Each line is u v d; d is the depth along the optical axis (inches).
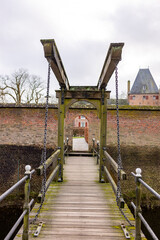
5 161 310.2
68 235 90.3
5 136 316.5
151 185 307.0
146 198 289.9
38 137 316.8
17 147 314.7
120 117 323.3
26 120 318.7
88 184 167.0
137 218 82.4
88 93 175.9
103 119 175.2
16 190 289.7
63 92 175.9
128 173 311.4
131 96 1469.0
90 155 324.5
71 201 130.0
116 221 104.0
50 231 93.1
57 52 115.3
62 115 176.6
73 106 338.0
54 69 125.6
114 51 102.8
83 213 112.7
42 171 101.9
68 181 175.5
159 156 316.5
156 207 282.4
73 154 325.7
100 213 113.0
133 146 319.3
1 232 217.5
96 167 235.9
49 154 312.3
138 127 321.1
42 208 118.4
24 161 310.3
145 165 314.8
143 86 1450.5
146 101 1435.8
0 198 51.5
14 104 315.6
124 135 320.8
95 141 338.6
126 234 89.2
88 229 95.7
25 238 82.0
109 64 112.7
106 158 170.6
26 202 82.8
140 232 82.1
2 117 319.0
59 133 175.9
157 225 239.5
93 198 135.7
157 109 316.8
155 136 319.3
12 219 247.8
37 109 320.8
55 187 157.9
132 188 305.9
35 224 99.3
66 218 106.2
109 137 320.8
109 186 162.2
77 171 214.7
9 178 304.7
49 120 318.3
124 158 316.5
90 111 341.4
